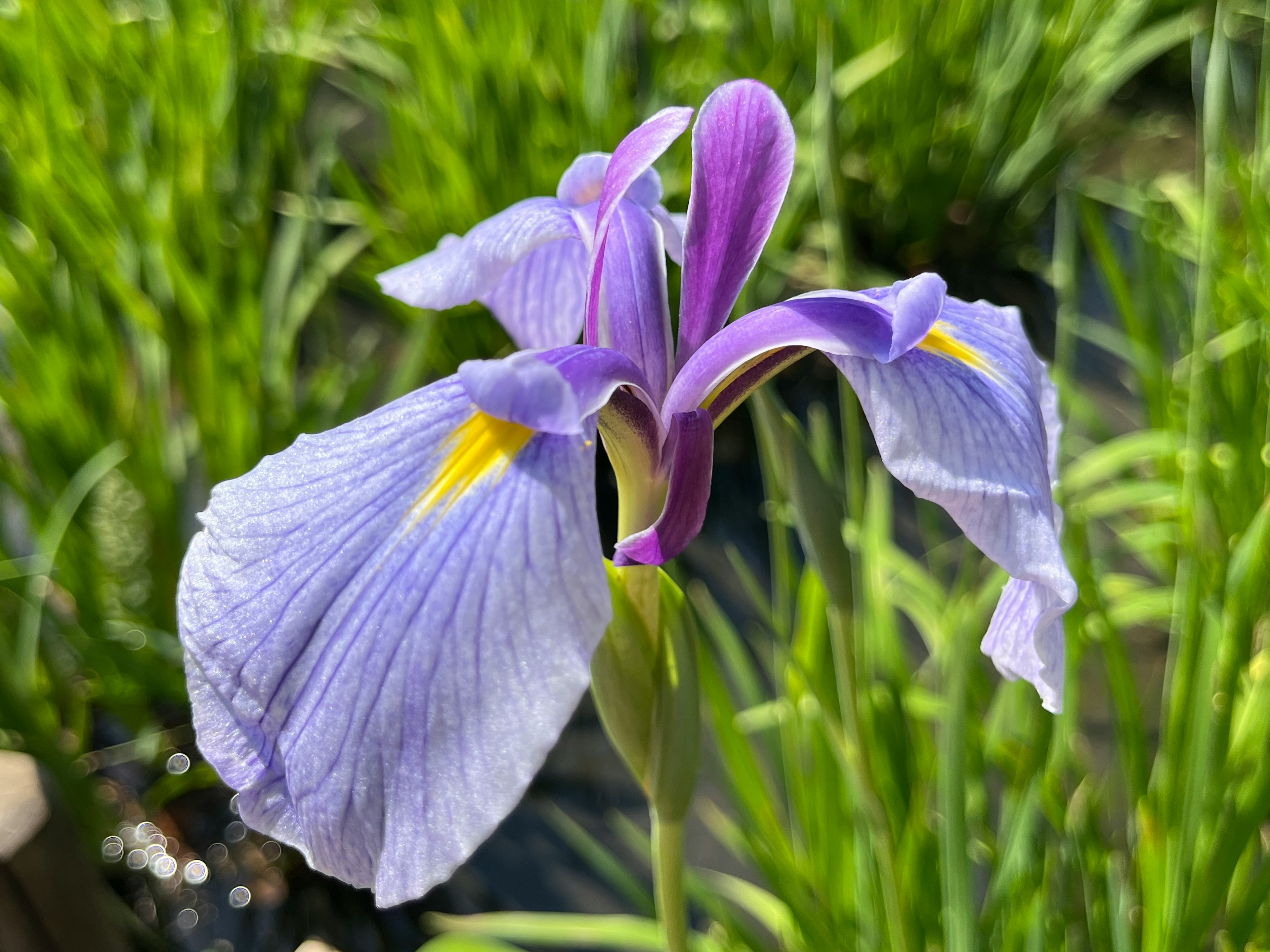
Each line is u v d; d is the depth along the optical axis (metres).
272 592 0.26
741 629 0.64
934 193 0.85
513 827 0.55
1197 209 0.64
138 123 0.65
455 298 0.32
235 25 0.71
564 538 0.26
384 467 0.27
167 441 0.59
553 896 0.52
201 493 0.61
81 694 0.55
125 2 0.78
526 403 0.26
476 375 0.27
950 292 0.87
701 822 0.54
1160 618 0.62
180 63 0.65
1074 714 0.42
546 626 0.25
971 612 0.37
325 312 0.77
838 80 0.72
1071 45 0.83
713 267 0.31
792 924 0.42
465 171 0.68
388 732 0.25
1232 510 0.49
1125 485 0.58
